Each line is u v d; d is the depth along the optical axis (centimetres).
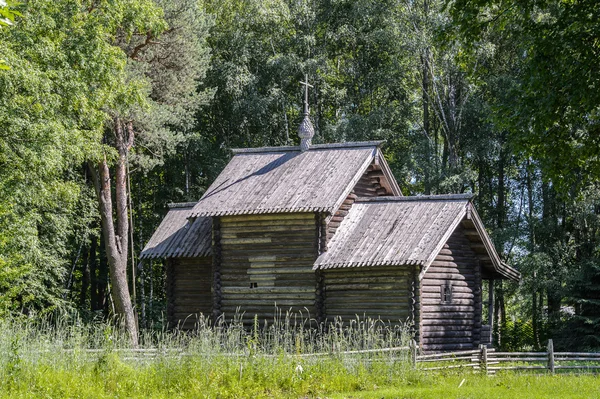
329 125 6012
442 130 6194
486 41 5441
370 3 5922
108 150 4131
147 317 6047
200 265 4316
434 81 5825
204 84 6359
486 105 5516
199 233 4325
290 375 2459
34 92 3312
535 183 6262
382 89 6450
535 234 5741
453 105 5859
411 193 6569
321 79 6384
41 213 4528
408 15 5838
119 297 4578
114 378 2364
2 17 1023
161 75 5000
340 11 6316
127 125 4762
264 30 6500
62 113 3650
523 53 5366
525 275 5366
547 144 2466
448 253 3847
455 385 2536
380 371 2642
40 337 2597
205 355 2516
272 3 6412
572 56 2320
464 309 3909
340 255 3747
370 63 6438
